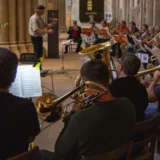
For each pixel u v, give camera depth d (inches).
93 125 107.8
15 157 96.3
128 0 1205.7
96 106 111.0
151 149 142.3
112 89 143.5
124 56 152.3
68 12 1475.1
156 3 790.5
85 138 107.3
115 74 213.0
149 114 189.8
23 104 106.0
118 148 114.9
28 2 578.9
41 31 458.6
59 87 386.9
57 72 477.1
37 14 463.2
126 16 1220.5
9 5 551.5
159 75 185.9
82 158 109.0
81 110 111.2
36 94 158.7
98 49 215.3
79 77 168.1
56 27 647.1
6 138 104.2
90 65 116.4
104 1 1384.1
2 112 103.3
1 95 104.7
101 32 613.3
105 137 110.0
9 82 105.3
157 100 177.3
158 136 163.9
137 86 145.1
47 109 130.6
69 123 109.3
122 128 114.1
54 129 247.6
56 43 651.5
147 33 523.5
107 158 112.3
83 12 1375.5
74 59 639.8
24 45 574.6
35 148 100.6
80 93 127.8
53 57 653.9
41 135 237.3
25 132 107.2
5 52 104.0
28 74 159.9
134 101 142.3
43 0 1115.3
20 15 567.2
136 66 147.4
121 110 114.1
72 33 762.2
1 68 102.5
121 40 428.5
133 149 132.0
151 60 300.2
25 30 580.4
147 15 815.7
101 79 114.6
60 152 109.3
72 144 107.8
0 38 544.1
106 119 109.9
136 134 136.3
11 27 555.8
